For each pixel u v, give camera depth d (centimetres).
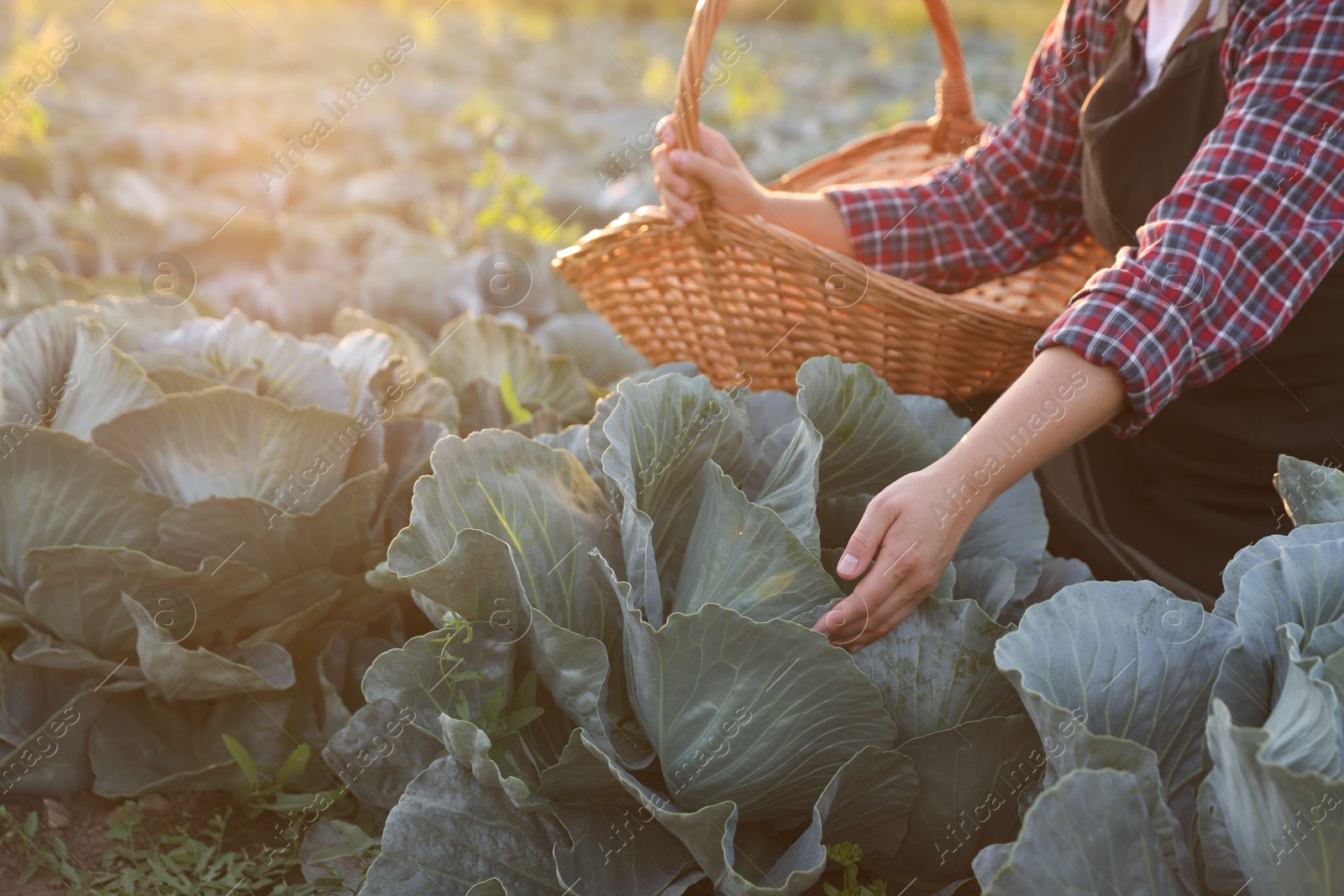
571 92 866
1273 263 149
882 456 163
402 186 455
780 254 190
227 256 370
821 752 133
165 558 172
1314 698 109
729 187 196
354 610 190
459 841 136
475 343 245
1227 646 132
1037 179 227
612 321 228
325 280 304
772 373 209
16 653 169
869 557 133
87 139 498
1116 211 195
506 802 141
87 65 735
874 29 1695
